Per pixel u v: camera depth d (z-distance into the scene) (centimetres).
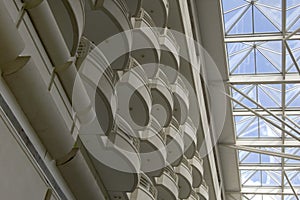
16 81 667
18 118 705
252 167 3456
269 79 2677
